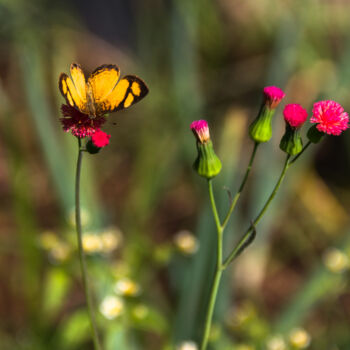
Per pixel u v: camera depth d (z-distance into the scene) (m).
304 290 0.75
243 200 1.00
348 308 0.87
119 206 1.08
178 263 0.78
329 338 0.78
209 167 0.63
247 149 1.08
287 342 0.73
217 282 0.64
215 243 0.74
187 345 0.70
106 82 0.62
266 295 0.96
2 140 1.12
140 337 0.74
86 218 0.74
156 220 1.08
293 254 1.03
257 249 0.88
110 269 0.72
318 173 1.16
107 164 1.15
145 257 0.73
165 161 1.02
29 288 0.77
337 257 0.75
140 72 1.17
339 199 1.10
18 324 0.84
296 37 0.95
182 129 1.02
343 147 1.17
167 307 0.78
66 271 0.71
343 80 0.90
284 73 0.94
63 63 1.16
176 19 1.03
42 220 1.05
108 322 0.70
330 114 0.62
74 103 0.61
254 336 0.72
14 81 1.16
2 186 1.09
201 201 0.94
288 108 0.62
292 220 1.07
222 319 0.74
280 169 0.89
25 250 0.78
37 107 0.80
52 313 0.77
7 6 1.15
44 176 1.11
